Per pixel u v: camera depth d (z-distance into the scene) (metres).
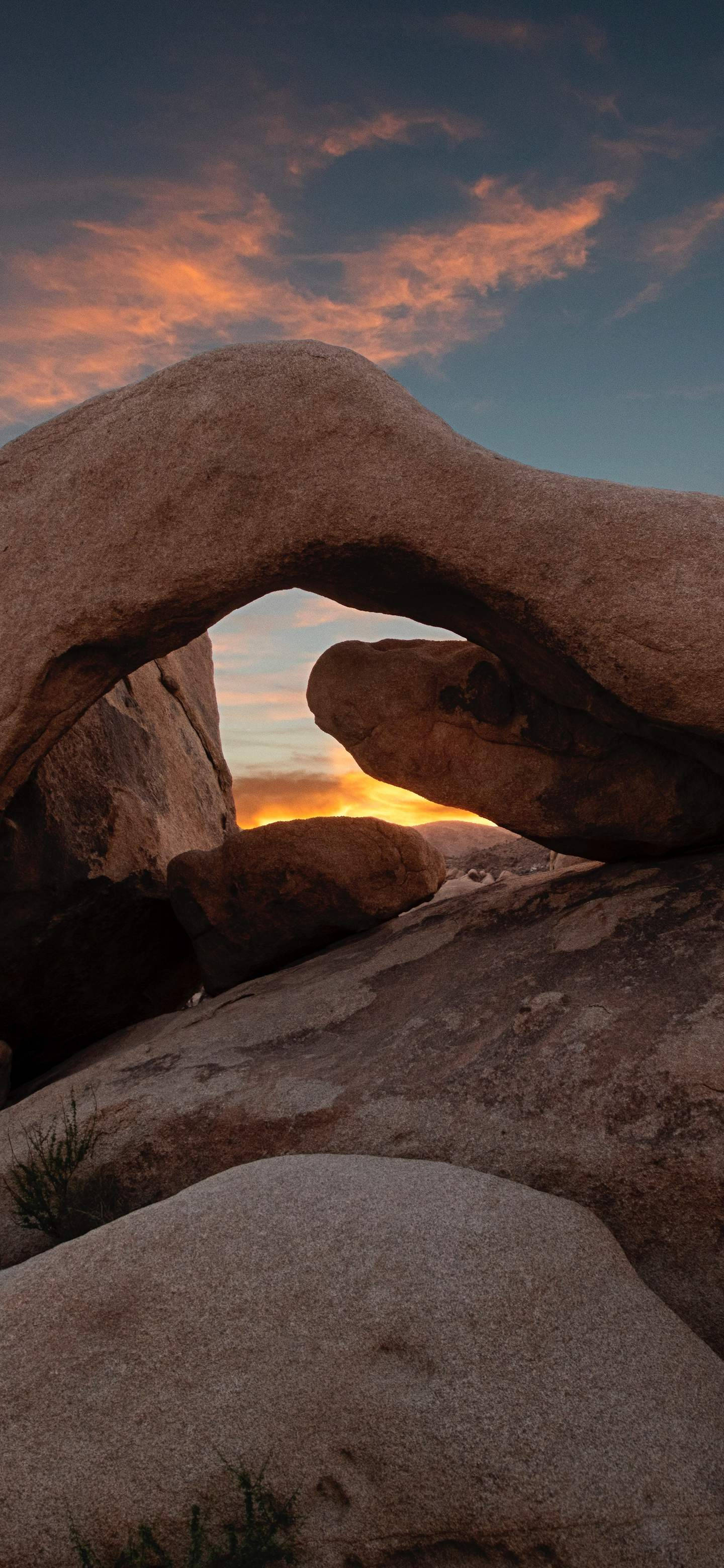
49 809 5.37
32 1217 3.67
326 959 5.12
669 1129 2.90
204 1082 3.96
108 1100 4.02
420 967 4.47
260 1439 2.06
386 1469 2.00
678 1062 3.04
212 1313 2.25
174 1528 1.99
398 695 4.73
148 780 6.45
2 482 4.15
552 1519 1.91
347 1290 2.25
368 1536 1.97
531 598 3.69
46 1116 4.12
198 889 5.67
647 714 3.70
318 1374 2.12
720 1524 1.92
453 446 3.80
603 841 4.67
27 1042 6.15
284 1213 2.47
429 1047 3.69
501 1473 1.96
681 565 3.53
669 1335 2.35
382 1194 2.55
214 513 3.82
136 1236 2.47
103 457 3.94
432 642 5.00
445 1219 2.46
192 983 6.68
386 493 3.74
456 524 3.71
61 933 5.57
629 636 3.56
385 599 4.27
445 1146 3.18
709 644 3.47
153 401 3.98
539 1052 3.34
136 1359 2.20
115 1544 1.99
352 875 5.36
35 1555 1.98
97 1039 6.41
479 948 4.39
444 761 4.72
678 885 4.14
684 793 4.34
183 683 7.78
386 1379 2.10
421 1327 2.17
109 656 4.10
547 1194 2.75
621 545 3.58
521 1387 2.09
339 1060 3.85
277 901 5.47
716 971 3.42
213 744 8.06
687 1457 2.03
